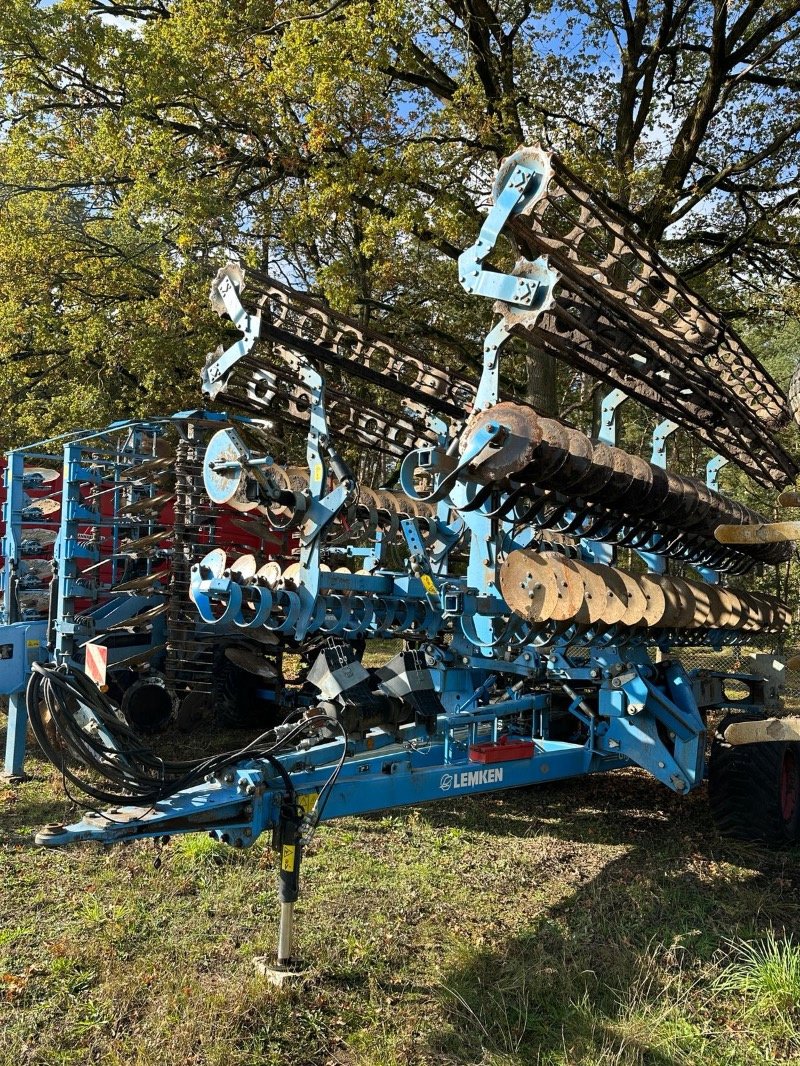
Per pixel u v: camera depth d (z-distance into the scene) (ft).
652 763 16.55
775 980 12.07
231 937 13.60
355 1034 11.06
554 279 12.19
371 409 20.81
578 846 18.31
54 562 23.85
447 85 47.73
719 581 22.20
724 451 19.95
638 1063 10.44
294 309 17.42
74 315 59.72
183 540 25.99
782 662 21.61
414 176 42.29
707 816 20.61
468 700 17.39
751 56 52.70
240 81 46.21
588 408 60.80
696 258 55.47
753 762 18.29
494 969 12.76
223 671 27.94
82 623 23.16
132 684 26.32
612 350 14.76
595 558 18.88
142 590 26.37
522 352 53.36
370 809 13.41
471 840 18.54
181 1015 11.27
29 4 47.67
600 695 17.19
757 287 55.52
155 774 13.10
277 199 50.06
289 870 12.25
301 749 13.17
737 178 54.34
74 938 13.48
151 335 54.70
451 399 20.80
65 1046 10.77
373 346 19.21
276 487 14.26
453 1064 10.49
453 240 48.62
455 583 17.26
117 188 61.00
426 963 12.92
